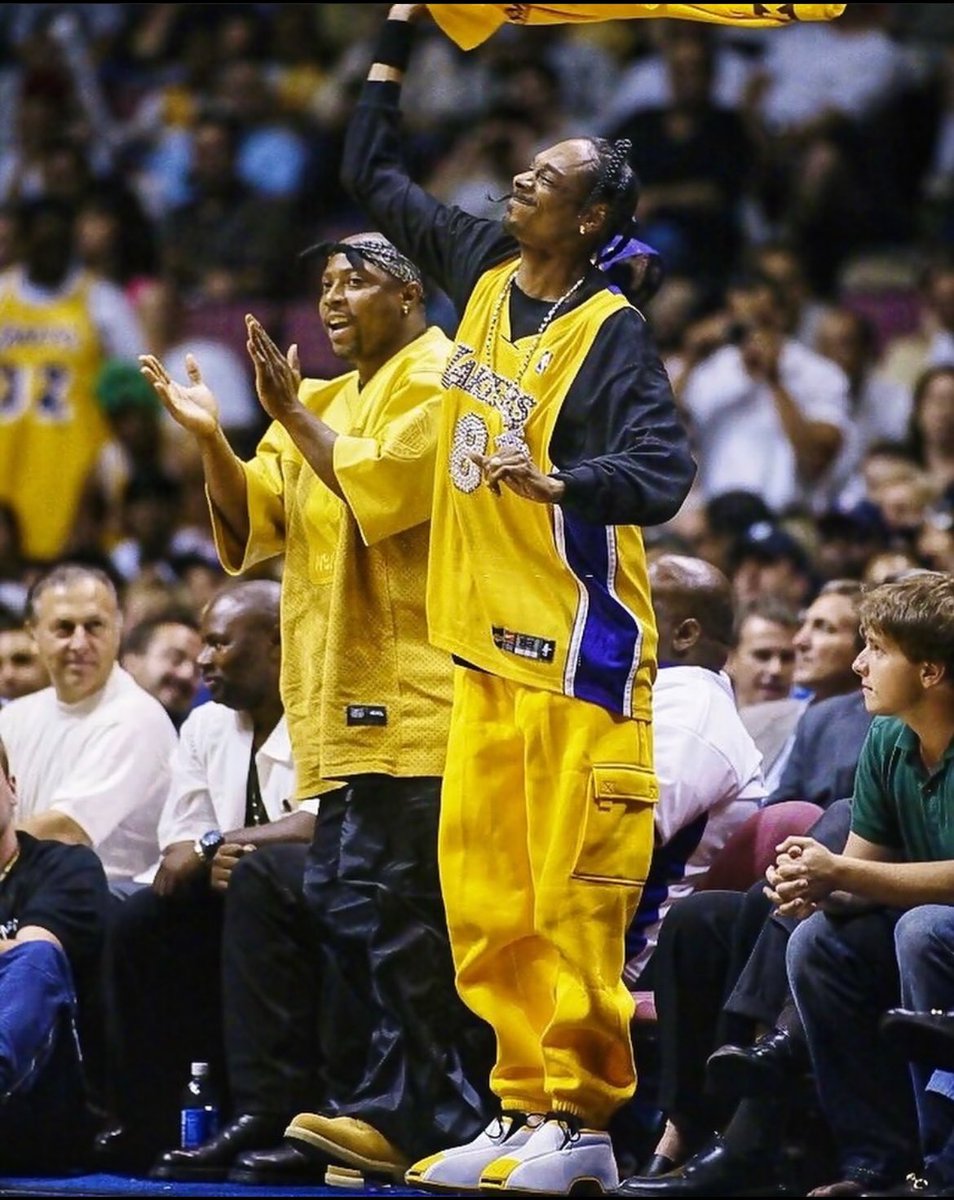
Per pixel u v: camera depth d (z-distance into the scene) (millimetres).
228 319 38688
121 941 19016
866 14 42719
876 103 41781
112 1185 16859
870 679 15844
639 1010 17469
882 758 16062
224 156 41656
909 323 37344
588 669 14891
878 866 15289
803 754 19391
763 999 16047
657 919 18062
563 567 14945
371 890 16656
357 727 16500
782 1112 15930
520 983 15406
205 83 44906
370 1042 17047
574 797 14844
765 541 27609
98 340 38125
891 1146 15414
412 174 41625
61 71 44781
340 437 16156
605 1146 15070
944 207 40500
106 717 20969
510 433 15062
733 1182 15609
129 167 43656
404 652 16562
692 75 40844
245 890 17828
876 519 28656
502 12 17328
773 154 40688
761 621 23359
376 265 16953
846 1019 15461
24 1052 17344
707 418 34688
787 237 40031
